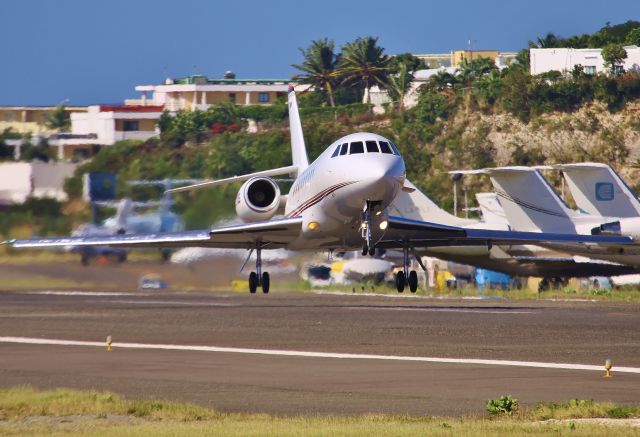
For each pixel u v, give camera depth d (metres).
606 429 45.94
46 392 58.56
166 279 185.88
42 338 93.94
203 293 179.12
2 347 86.69
